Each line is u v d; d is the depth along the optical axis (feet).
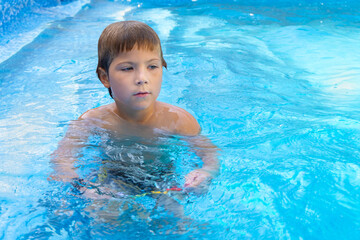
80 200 5.39
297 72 11.45
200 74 11.03
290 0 22.27
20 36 14.75
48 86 10.12
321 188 5.56
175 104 8.89
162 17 18.90
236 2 22.17
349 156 6.44
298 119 8.08
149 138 7.00
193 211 5.20
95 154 6.49
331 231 4.74
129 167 6.11
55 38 14.83
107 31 6.45
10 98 9.32
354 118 8.02
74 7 20.44
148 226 4.89
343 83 10.48
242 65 11.93
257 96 9.48
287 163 6.26
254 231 4.80
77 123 7.31
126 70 6.29
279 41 14.84
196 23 17.75
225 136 7.36
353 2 21.63
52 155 6.53
